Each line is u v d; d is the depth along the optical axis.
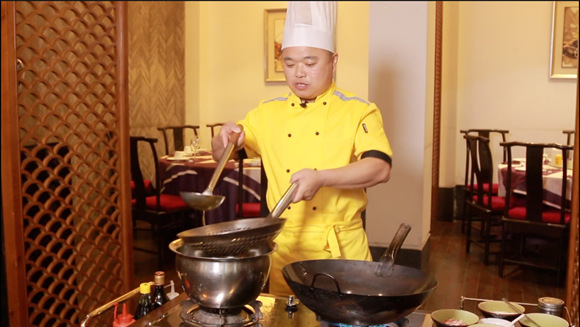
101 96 2.80
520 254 4.15
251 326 1.22
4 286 2.49
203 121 6.20
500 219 4.18
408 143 3.39
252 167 3.87
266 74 6.05
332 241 1.59
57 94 2.59
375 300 1.10
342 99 1.62
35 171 2.49
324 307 1.15
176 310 1.32
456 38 5.45
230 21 6.13
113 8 2.82
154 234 4.40
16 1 2.37
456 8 5.41
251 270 1.19
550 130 5.39
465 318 1.34
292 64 1.55
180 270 1.21
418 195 3.39
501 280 3.76
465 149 5.53
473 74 5.50
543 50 5.35
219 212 3.88
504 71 5.45
